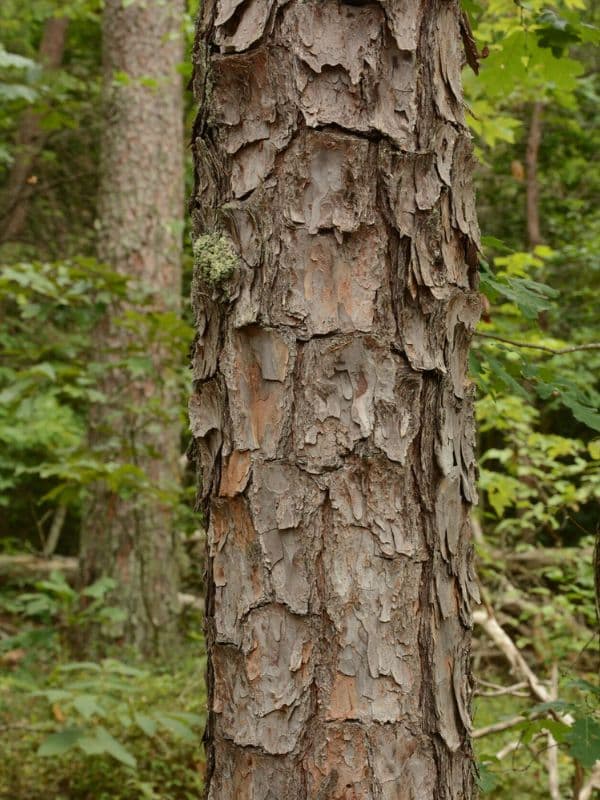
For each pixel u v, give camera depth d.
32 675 5.16
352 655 1.37
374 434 1.39
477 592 1.55
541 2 3.47
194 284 1.52
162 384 4.80
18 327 8.30
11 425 8.40
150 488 4.23
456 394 1.49
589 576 4.39
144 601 6.01
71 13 8.34
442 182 1.46
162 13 6.45
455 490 1.47
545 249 4.00
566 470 4.45
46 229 9.58
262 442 1.41
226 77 1.45
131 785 3.91
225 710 1.43
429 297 1.43
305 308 1.40
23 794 3.78
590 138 9.49
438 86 1.47
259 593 1.40
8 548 8.28
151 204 6.32
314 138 1.40
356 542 1.38
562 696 3.94
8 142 8.67
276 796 1.37
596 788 3.14
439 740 1.41
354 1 1.42
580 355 6.95
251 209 1.43
